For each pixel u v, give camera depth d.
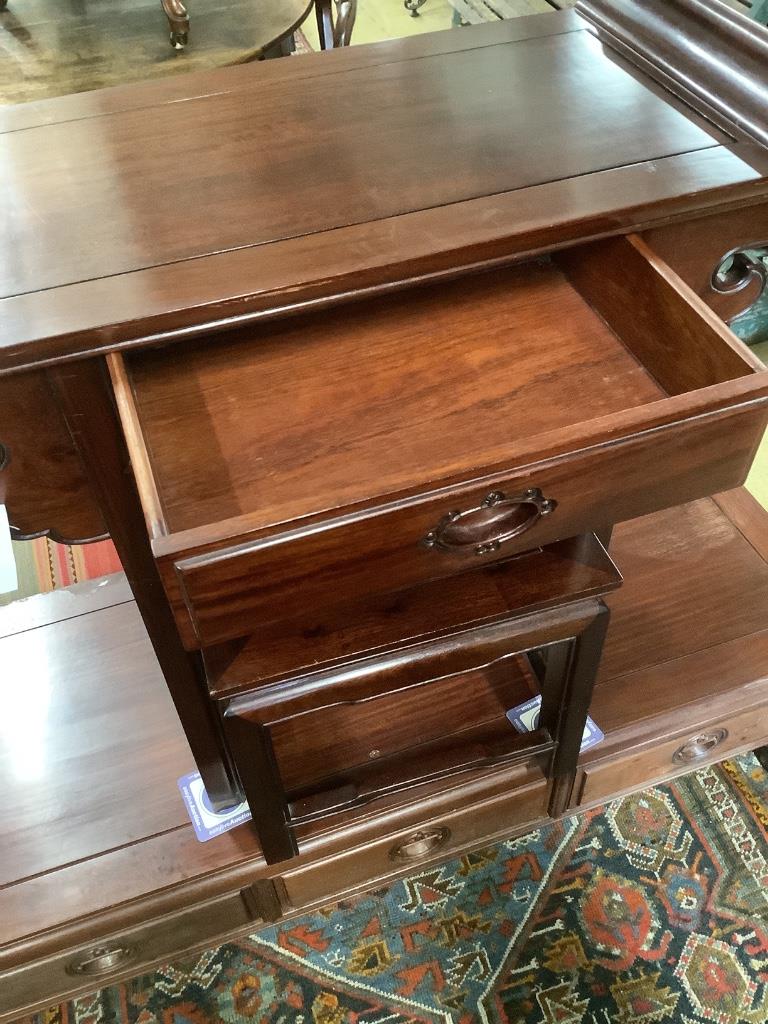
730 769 1.20
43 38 1.55
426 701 0.98
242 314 0.59
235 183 0.69
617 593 1.08
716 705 1.00
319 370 0.65
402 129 0.74
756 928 1.05
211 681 0.61
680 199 0.65
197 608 0.52
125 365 0.60
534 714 0.97
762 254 0.89
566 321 0.69
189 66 1.44
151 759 0.97
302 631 0.64
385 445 0.60
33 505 0.67
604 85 0.79
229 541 0.48
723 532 1.14
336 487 0.57
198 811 0.93
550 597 0.66
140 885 0.88
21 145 0.75
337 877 1.01
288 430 0.61
